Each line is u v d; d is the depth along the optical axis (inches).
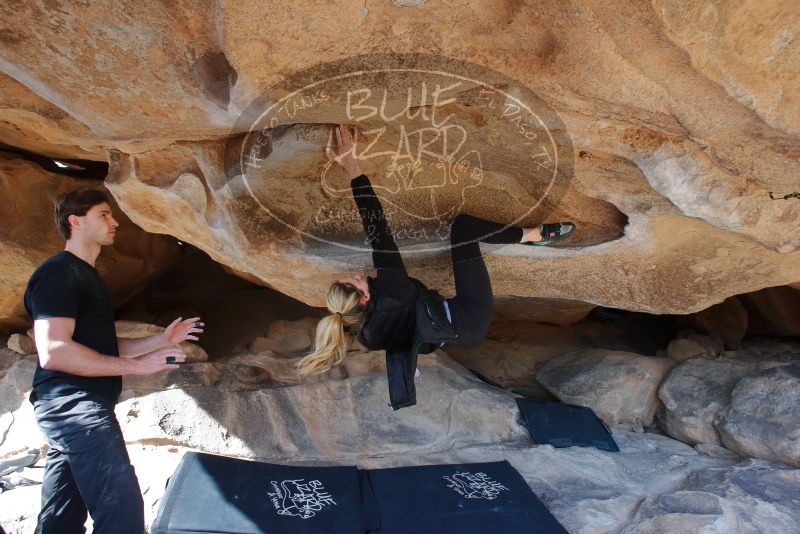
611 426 143.0
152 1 64.1
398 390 105.1
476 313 104.0
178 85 75.3
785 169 76.7
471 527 99.4
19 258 131.8
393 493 109.1
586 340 180.5
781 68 60.9
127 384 128.7
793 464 120.1
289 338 151.3
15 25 67.9
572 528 102.2
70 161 139.8
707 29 57.7
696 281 117.0
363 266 114.2
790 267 112.7
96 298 84.7
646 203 95.2
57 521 84.3
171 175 102.1
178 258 171.2
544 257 117.8
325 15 61.1
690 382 143.1
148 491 109.1
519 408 137.8
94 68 73.7
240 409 126.7
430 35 64.3
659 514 103.3
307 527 97.2
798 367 134.2
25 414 128.3
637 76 65.1
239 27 61.7
